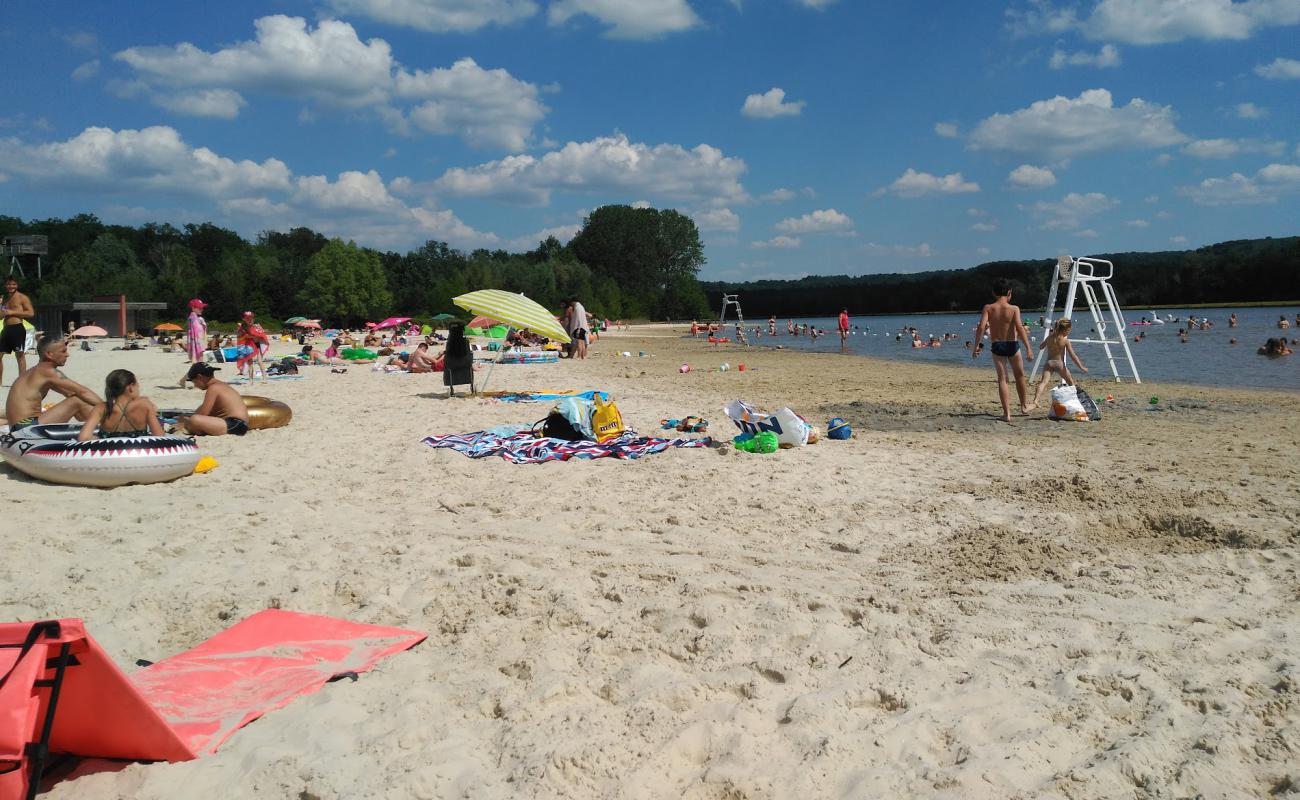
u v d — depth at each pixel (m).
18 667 2.67
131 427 8.48
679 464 8.77
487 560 5.53
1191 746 3.13
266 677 3.81
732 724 3.36
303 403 14.65
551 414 10.40
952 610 4.58
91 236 91.94
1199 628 4.22
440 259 87.75
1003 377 12.20
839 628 4.28
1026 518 6.43
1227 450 9.22
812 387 17.92
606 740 3.19
